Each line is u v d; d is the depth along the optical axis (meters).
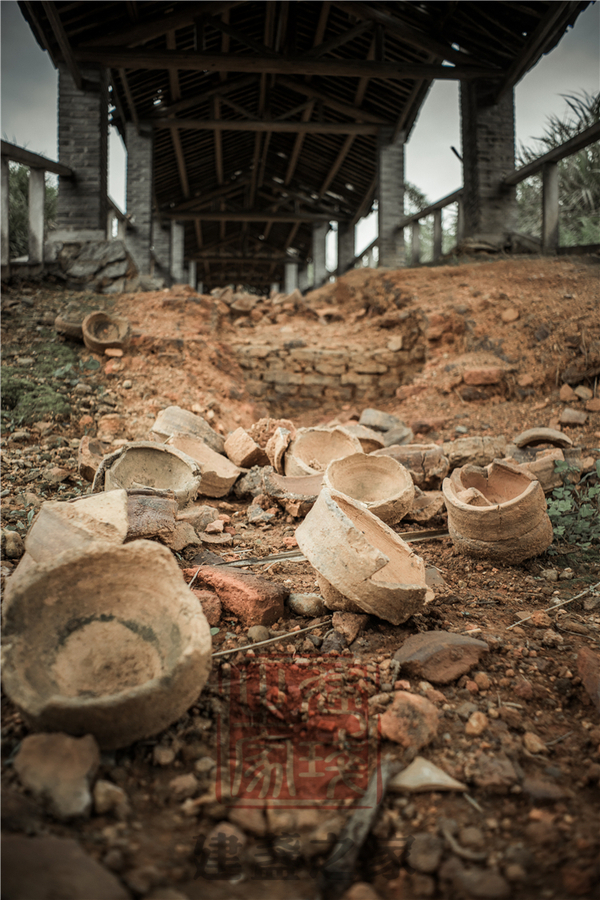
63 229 10.65
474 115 11.77
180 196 19.52
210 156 17.94
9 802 1.84
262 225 23.98
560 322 7.68
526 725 2.48
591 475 5.14
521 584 3.84
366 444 6.19
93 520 3.18
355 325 10.53
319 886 1.73
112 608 2.53
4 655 2.13
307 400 9.32
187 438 5.45
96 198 10.72
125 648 2.43
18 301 9.02
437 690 2.66
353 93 14.41
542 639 3.12
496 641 3.03
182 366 8.14
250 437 5.73
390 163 14.50
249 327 10.33
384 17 11.40
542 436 5.54
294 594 3.35
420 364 9.30
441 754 2.30
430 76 11.59
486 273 9.68
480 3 10.88
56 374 7.21
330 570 3.03
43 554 3.05
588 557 4.20
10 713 2.37
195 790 2.05
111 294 10.03
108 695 2.24
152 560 2.50
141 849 1.79
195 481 4.39
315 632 3.10
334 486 4.54
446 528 4.71
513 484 4.67
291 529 4.67
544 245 10.35
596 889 1.70
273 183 20.61
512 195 11.76
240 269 28.03
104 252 10.40
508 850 1.87
